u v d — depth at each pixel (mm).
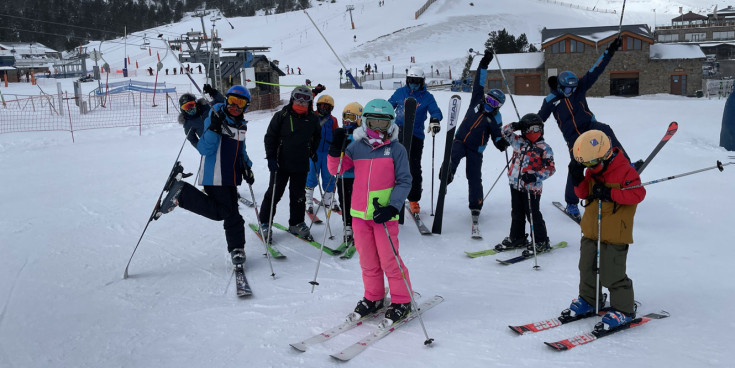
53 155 10477
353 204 3502
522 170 4715
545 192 7027
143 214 6230
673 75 30781
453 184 7734
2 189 7500
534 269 4445
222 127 4324
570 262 4582
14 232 5496
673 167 8047
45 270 4492
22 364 3012
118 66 57469
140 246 5145
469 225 5871
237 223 4480
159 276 4391
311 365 2939
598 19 98312
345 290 4062
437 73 50375
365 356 3021
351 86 36844
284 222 6000
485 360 2926
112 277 4359
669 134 3357
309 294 3988
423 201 6941
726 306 3541
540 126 4637
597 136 3080
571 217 5867
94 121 16016
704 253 4625
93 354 3115
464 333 3279
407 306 3463
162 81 34375
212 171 4359
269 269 4559
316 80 41250
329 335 3289
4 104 19406
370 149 3459
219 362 2994
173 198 4211
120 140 12406
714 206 6051
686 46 31688
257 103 18562
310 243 5266
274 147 5031
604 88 31688
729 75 42969
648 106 15477
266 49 19234
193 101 6230
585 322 3367
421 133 5938
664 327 3258
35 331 3418
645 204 6258
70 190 7430
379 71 52500
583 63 31422
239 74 18281
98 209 6434
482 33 73188
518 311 3602
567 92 5512
